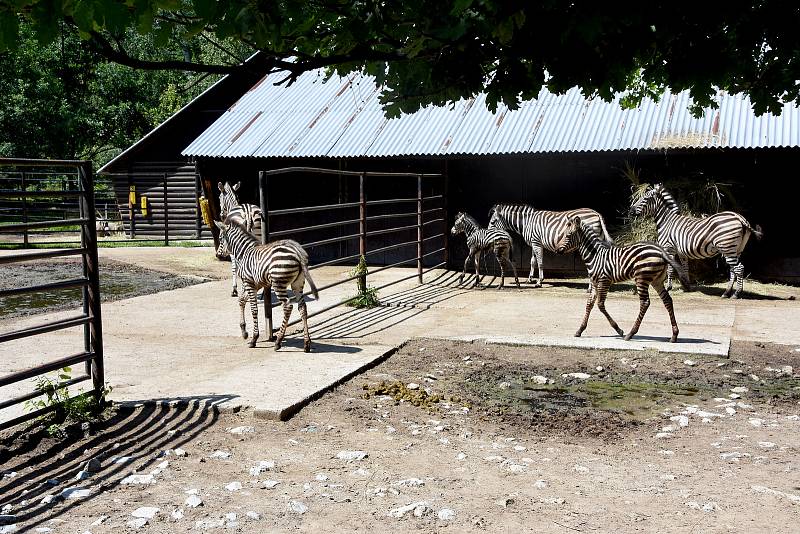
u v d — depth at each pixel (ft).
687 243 45.65
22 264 61.87
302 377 25.36
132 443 19.26
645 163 52.06
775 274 50.11
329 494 16.02
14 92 112.16
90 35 7.78
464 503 15.64
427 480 16.96
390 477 17.11
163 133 81.10
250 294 31.01
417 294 46.06
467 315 38.81
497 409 23.04
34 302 44.14
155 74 130.82
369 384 25.59
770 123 48.42
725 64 10.34
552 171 54.34
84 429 19.99
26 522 14.52
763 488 16.48
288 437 19.92
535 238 49.67
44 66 113.50
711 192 48.96
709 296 45.24
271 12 8.49
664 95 53.16
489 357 29.78
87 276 21.44
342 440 19.75
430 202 56.70
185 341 32.40
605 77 10.37
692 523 14.69
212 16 8.25
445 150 53.16
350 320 37.45
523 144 51.90
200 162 61.67
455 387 25.63
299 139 57.98
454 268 57.00
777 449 19.42
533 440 20.16
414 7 9.14
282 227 61.21
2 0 7.46
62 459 18.04
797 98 12.11
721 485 16.80
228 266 59.72
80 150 129.08
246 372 26.20
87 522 14.55
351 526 14.44
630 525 14.58
